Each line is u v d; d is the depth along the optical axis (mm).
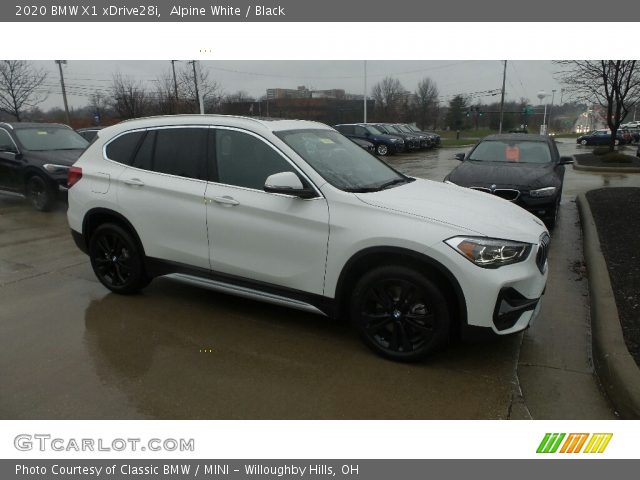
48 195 9469
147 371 3711
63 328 4418
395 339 3779
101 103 46375
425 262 3529
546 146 9000
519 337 4250
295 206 3912
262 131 4176
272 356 3916
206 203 4301
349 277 3867
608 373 3416
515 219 3891
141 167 4746
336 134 4938
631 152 31109
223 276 4367
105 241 5066
